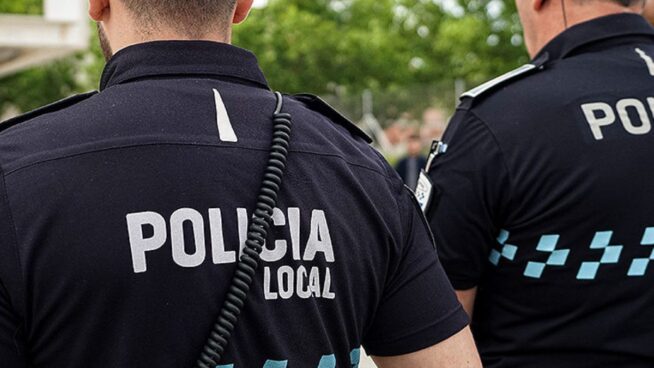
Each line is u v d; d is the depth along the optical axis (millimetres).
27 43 7992
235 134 1198
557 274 1800
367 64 19781
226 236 1143
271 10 20266
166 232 1116
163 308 1106
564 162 1775
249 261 1138
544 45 1994
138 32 1233
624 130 1798
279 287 1173
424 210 1893
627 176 1772
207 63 1237
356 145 1337
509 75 1905
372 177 1305
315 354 1208
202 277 1122
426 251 1360
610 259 1780
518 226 1818
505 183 1812
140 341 1101
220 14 1253
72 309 1092
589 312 1797
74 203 1101
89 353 1104
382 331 1327
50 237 1089
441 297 1350
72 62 18891
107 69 1253
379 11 20969
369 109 12312
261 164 1196
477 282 1903
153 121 1165
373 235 1271
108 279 1092
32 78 18672
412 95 12133
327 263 1212
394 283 1320
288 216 1191
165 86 1203
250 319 1149
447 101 11938
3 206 1094
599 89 1841
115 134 1145
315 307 1202
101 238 1096
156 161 1137
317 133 1280
